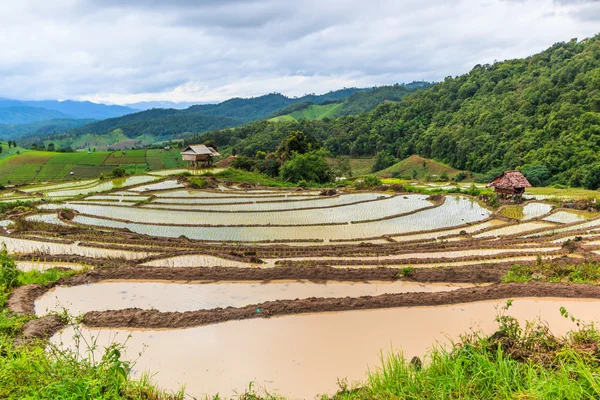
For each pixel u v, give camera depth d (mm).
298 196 44875
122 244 23484
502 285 13055
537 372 6387
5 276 13977
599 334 7605
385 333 10148
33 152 98750
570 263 17375
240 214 34125
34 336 9664
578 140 66812
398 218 32906
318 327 10516
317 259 19562
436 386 6188
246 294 13953
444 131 99625
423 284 15203
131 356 9109
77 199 40781
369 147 120500
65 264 18406
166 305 12922
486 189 52719
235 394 7484
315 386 7750
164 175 61469
